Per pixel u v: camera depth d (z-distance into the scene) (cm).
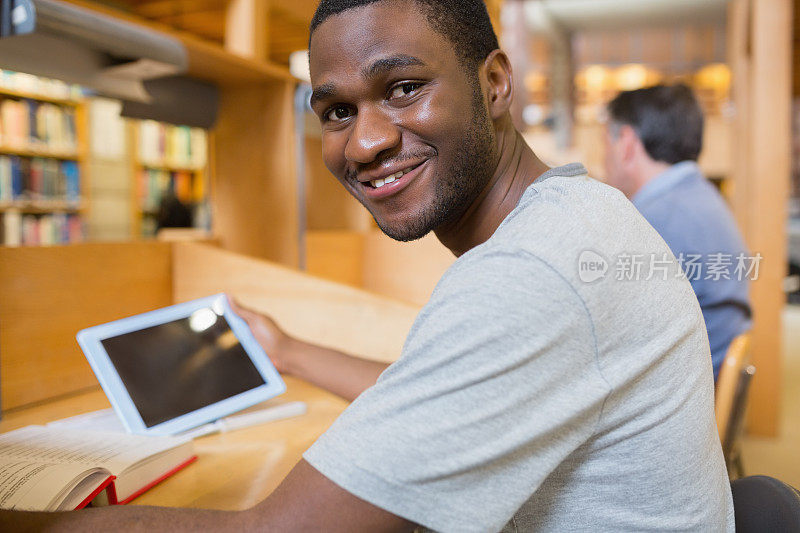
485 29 68
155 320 112
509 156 72
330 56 63
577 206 58
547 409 51
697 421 61
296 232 189
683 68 1284
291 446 98
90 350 101
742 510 71
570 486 60
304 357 114
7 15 107
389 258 259
